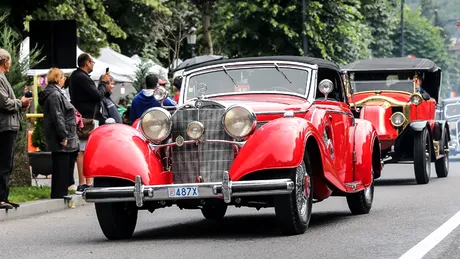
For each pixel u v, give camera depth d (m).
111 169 14.71
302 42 60.25
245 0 59.19
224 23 60.31
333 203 21.23
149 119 15.03
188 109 15.12
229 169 14.91
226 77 17.22
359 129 18.62
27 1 26.42
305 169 15.16
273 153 14.39
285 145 14.44
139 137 15.13
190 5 68.81
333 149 16.83
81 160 23.61
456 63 175.88
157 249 13.78
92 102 23.81
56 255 13.55
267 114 15.41
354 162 18.20
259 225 16.98
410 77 29.98
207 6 55.56
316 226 16.28
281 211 14.66
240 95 16.98
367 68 29.89
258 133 14.66
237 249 13.49
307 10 59.56
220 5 63.78
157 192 14.51
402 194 23.08
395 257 12.34
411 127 27.73
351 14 61.94
